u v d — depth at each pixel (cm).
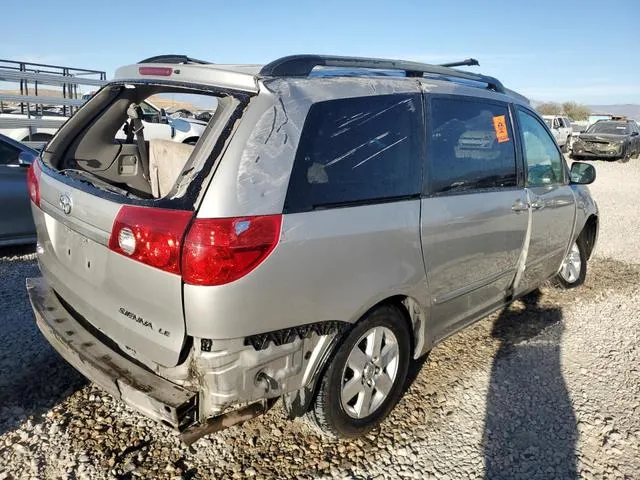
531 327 452
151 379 231
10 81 1011
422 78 308
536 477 272
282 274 221
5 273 503
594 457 289
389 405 300
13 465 254
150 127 1048
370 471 268
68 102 1075
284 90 233
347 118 253
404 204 275
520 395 344
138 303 228
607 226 890
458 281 322
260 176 218
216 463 266
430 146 296
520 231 375
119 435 280
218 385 217
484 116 344
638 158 2392
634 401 345
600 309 501
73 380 326
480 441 296
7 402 300
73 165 339
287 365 234
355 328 261
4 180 548
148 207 218
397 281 271
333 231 237
